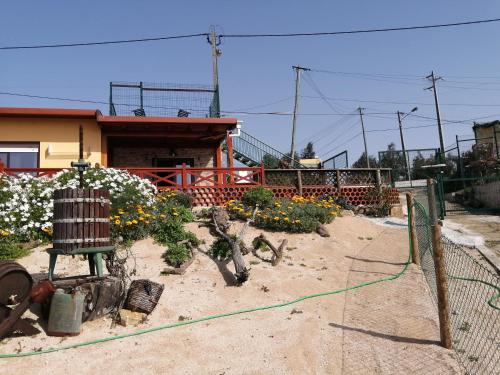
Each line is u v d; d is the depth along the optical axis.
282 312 7.00
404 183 25.98
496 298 7.68
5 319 5.63
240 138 22.14
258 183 15.09
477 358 5.46
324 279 8.59
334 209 13.56
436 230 5.99
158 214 10.23
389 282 8.48
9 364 5.21
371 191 16.33
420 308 7.12
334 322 6.70
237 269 8.04
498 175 20.97
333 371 5.25
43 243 9.30
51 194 9.91
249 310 7.03
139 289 6.73
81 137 7.04
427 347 5.77
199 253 9.21
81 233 6.57
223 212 11.32
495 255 10.97
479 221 16.55
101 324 6.34
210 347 5.78
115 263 7.52
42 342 5.78
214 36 28.88
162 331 6.21
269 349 5.74
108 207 7.00
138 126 16.06
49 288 5.91
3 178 10.44
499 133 26.75
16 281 5.78
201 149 18.80
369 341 6.01
